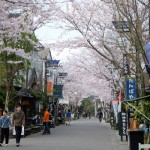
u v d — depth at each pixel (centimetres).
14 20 1521
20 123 2042
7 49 1744
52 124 4353
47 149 1897
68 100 6975
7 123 2100
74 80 5219
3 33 1562
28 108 3344
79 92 6575
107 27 2270
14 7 1396
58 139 2553
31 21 1862
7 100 2670
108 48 2131
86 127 4516
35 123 3541
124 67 2216
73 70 3984
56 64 5388
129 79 2078
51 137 2744
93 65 3325
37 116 3697
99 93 4603
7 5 1359
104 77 3422
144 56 1459
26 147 1980
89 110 11894
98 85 4116
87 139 2594
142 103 1522
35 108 3738
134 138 1395
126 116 2408
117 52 2300
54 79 6259
